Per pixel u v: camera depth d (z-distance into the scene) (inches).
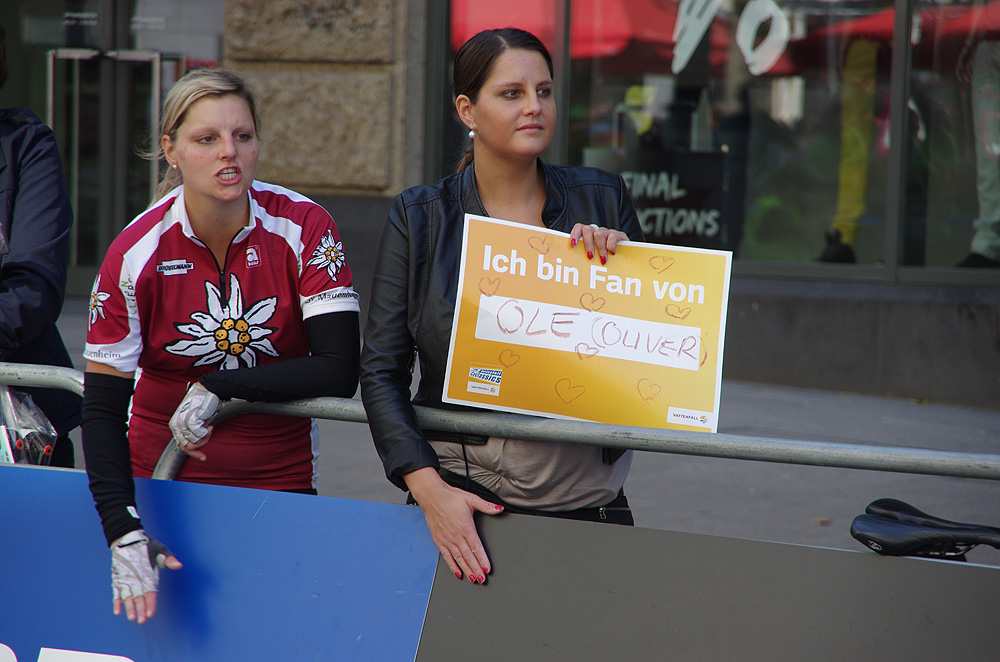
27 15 673.6
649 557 139.9
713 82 559.8
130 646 152.5
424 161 572.7
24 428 175.9
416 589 146.3
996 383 497.4
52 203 183.8
